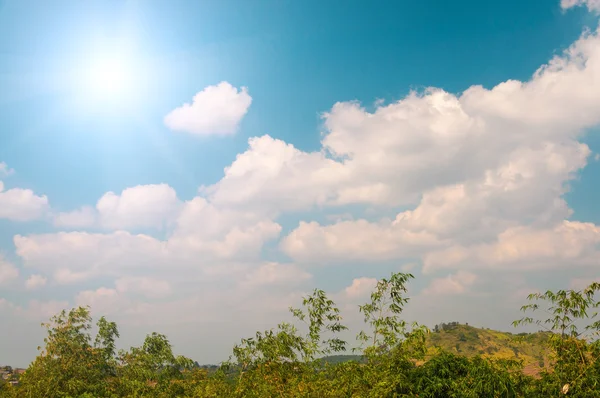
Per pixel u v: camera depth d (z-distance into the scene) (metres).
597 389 12.29
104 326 27.05
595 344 12.72
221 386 20.73
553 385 12.87
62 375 23.88
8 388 23.56
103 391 24.64
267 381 18.64
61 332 25.05
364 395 14.69
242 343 21.00
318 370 18.58
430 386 13.79
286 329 19.73
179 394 23.77
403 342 15.56
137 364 25.34
